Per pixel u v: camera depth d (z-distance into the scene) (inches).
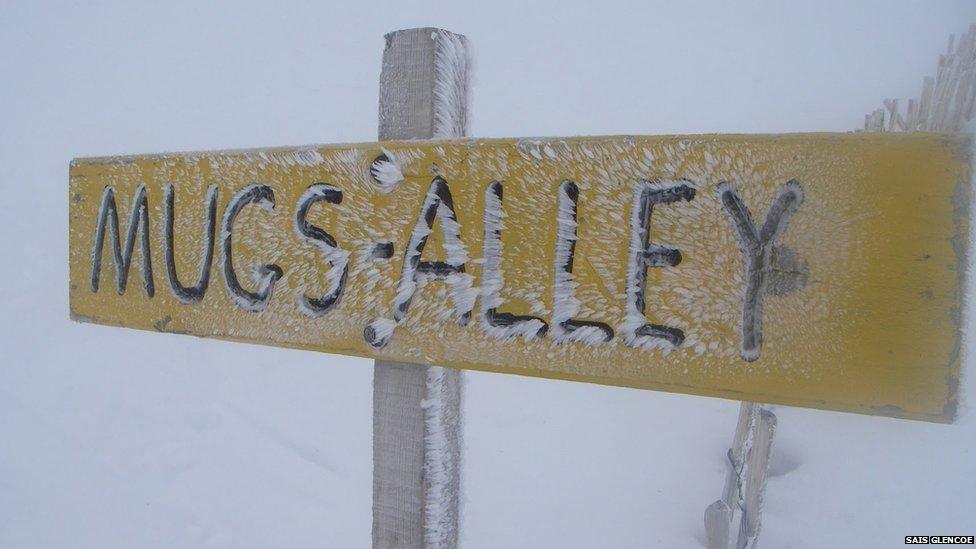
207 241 54.8
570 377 47.3
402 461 53.6
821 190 44.3
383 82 54.0
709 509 103.6
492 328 48.4
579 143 47.1
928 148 43.3
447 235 49.3
